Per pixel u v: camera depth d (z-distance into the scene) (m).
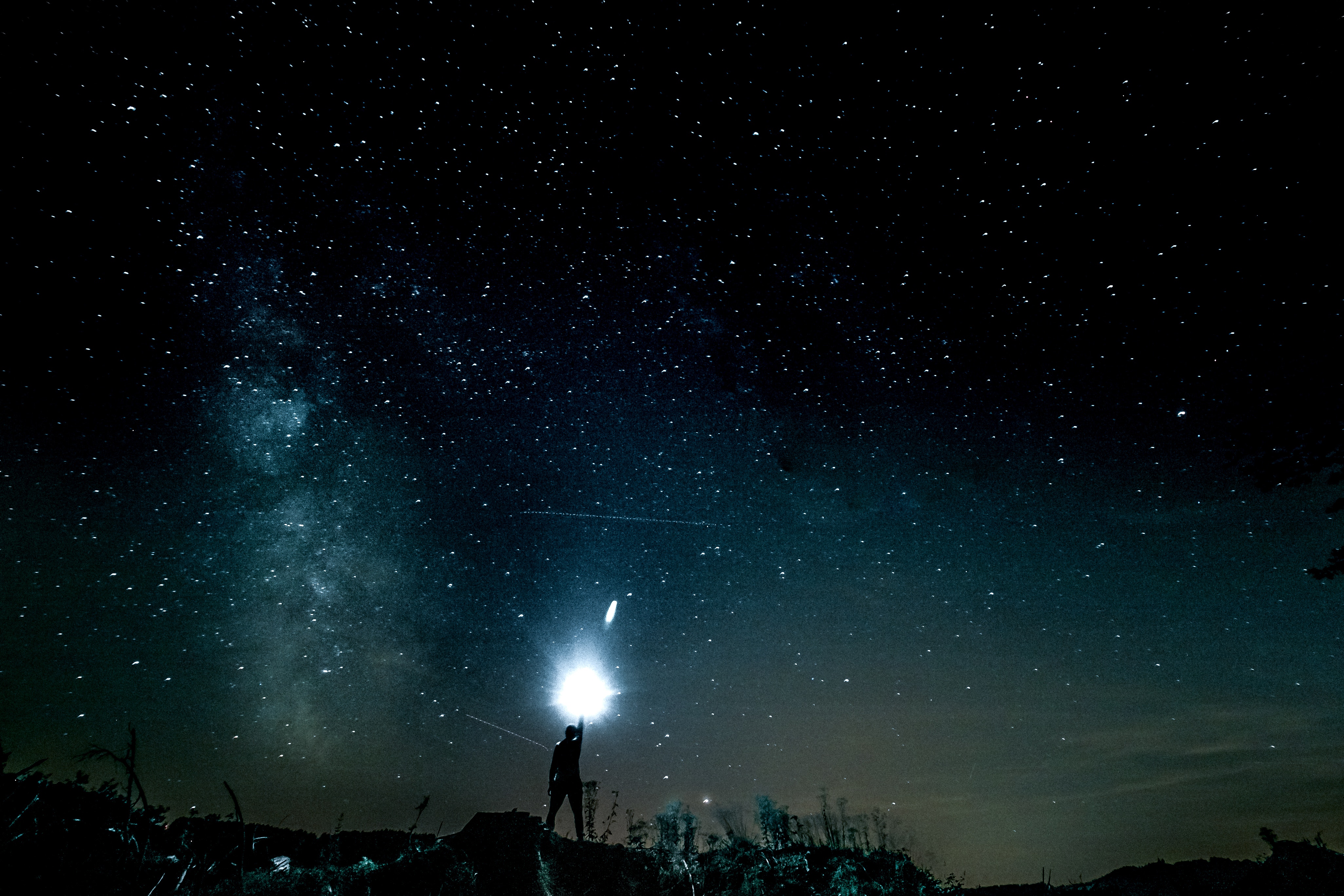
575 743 7.27
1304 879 5.46
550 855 5.35
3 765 3.11
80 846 2.84
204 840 3.81
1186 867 6.93
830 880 5.30
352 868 4.19
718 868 5.54
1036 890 6.80
